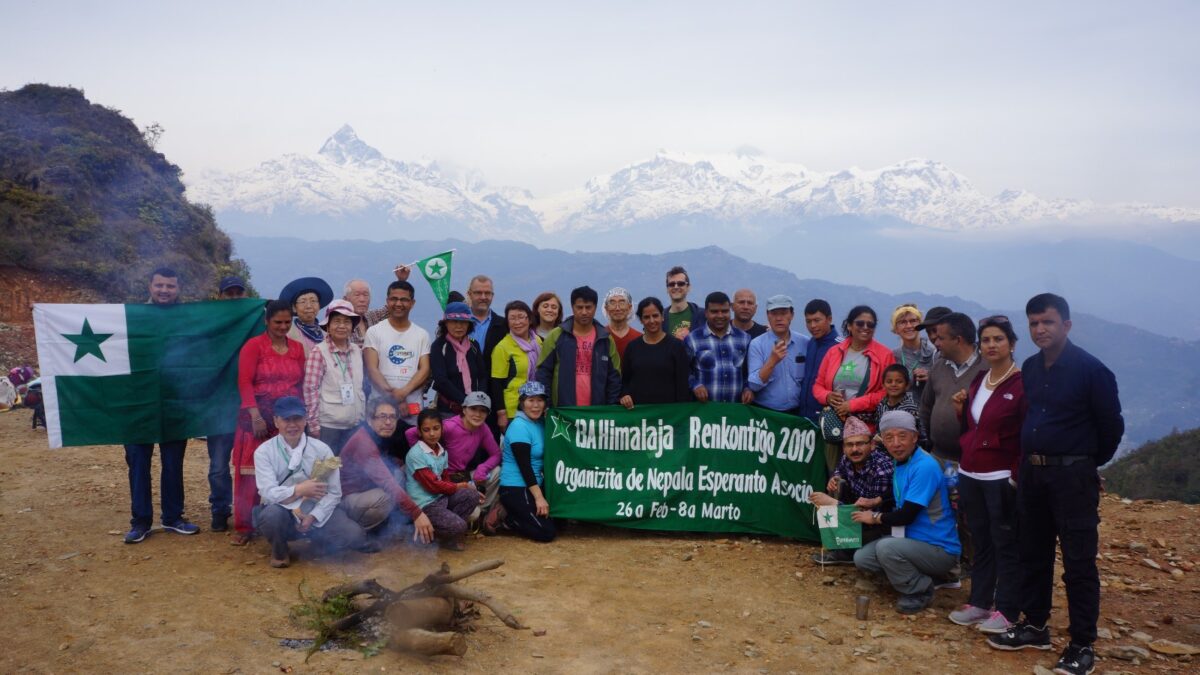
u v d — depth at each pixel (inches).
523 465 354.9
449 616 245.6
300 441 302.5
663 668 233.6
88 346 320.2
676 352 369.4
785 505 357.7
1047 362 238.8
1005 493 254.2
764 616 272.2
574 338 374.0
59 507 371.6
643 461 368.2
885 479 297.6
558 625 259.8
